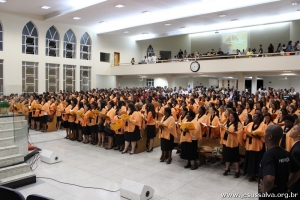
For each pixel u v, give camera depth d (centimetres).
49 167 647
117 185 533
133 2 1515
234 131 566
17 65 1902
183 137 636
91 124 880
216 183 548
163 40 2833
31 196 272
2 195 284
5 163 536
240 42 2378
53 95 1541
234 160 574
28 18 1950
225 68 1756
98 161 703
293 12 1686
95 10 1688
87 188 516
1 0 1548
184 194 490
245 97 1270
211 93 1605
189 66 1933
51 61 2111
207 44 2652
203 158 684
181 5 1614
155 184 539
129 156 759
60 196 478
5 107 636
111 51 2562
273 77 2442
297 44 1653
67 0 1583
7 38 1845
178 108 1014
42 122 1131
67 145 891
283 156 266
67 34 2231
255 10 1530
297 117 521
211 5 1579
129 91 1925
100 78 2505
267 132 276
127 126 771
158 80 2761
